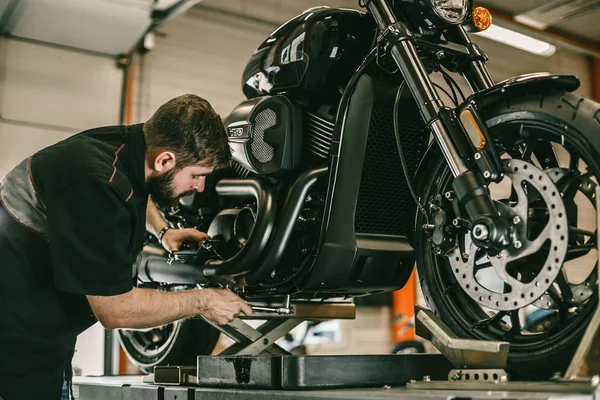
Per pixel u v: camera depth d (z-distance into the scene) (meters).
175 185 1.51
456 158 1.33
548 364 1.26
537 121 1.31
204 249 1.81
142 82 5.80
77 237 1.28
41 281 1.37
